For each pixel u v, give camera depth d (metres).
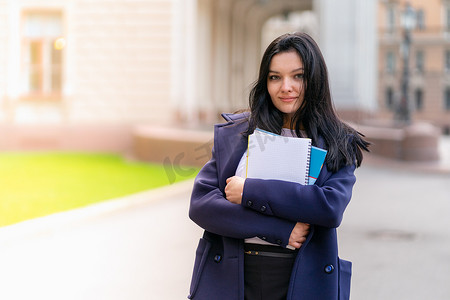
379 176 15.08
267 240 2.17
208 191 2.28
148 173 13.54
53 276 5.38
